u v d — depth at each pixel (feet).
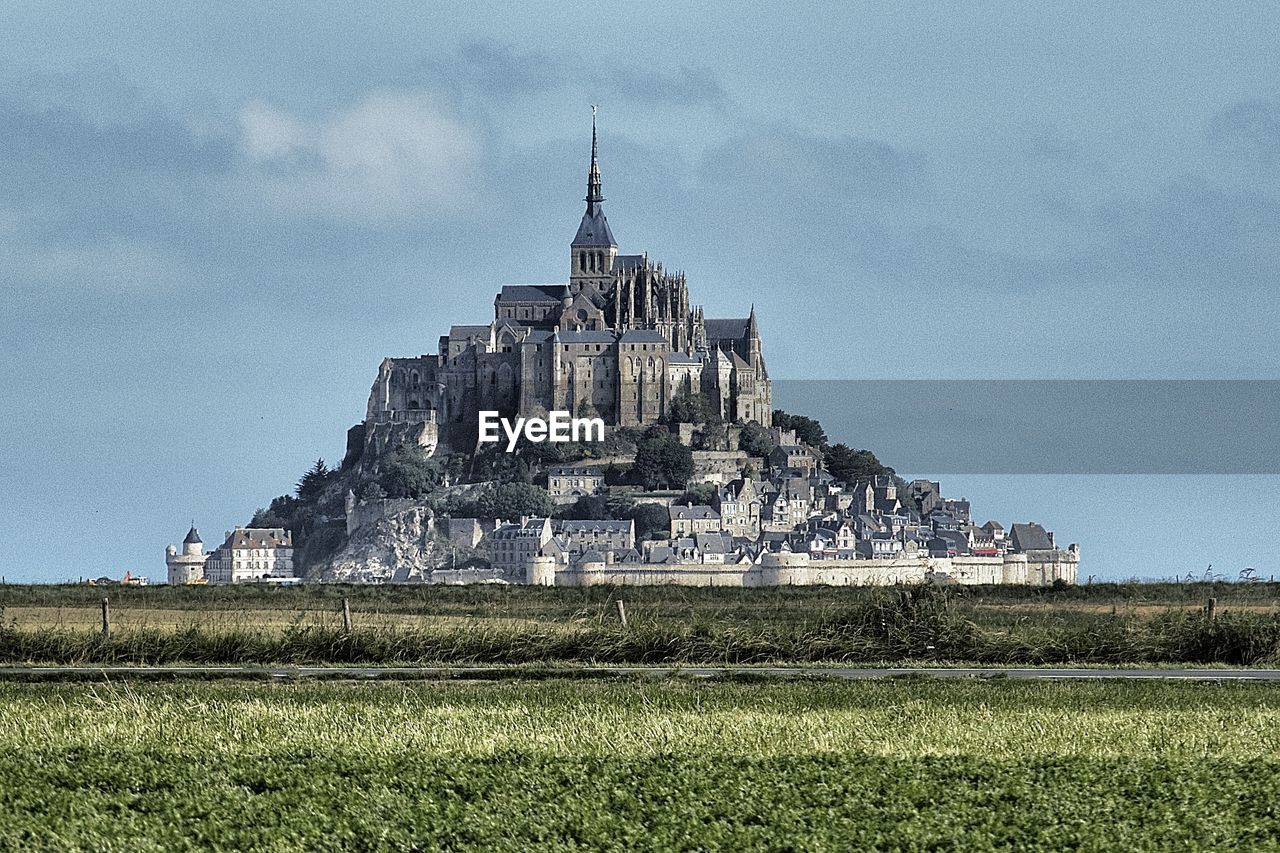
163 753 583.17
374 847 472.85
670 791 529.45
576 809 505.66
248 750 589.32
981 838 476.54
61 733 625.82
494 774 550.77
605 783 539.70
